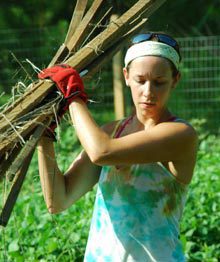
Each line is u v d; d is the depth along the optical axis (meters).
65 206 4.99
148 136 4.49
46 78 4.82
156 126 4.58
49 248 7.62
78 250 7.73
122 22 4.96
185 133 4.57
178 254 4.68
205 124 16.42
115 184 4.66
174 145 4.53
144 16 5.06
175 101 16.77
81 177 4.96
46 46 17.58
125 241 4.61
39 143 4.92
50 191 4.89
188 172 4.68
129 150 4.43
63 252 7.60
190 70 16.75
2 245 7.93
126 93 14.73
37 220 8.61
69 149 13.47
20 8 23.39
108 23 5.26
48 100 4.84
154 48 4.54
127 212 4.61
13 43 18.67
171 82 4.65
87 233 8.03
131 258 4.60
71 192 4.97
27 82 5.76
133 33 5.02
